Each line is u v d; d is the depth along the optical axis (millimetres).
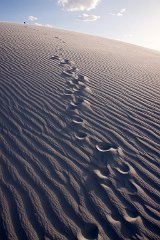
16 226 2314
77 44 12906
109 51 12984
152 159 3477
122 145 3734
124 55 12672
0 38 9719
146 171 3234
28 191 2711
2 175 2900
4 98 4820
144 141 3881
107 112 4723
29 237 2225
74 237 2266
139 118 4602
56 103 4836
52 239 2229
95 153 3484
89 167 3199
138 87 6395
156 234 2387
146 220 2525
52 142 3631
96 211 2566
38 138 3688
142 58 12828
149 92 6086
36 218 2412
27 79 5867
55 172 3043
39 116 4297
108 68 8094
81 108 4742
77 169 3137
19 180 2852
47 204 2578
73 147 3570
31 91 5246
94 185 2908
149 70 9070
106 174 3125
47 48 9586
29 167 3076
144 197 2814
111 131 4078
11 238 2205
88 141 3750
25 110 4449
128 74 7699
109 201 2709
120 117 4578
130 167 3277
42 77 6105
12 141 3549
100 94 5551
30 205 2543
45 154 3352
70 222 2412
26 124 4016
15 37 10570
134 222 2484
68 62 7914
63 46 10906
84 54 9945
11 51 8133
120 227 2418
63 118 4324
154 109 5051
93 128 4125
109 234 2340
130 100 5406
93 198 2723
